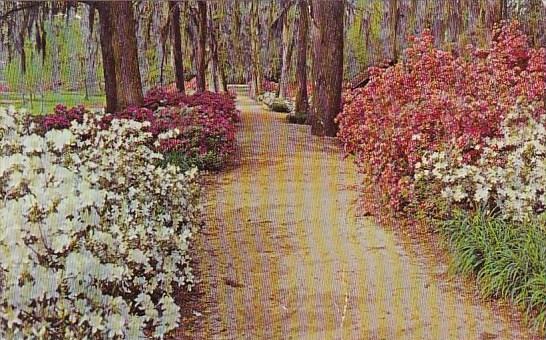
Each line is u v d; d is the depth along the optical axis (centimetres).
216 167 983
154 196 514
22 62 1408
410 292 498
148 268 371
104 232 320
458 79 692
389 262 568
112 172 475
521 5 1253
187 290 490
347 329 432
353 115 806
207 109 1229
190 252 570
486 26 972
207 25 2303
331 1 1412
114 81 1330
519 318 447
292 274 539
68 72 2059
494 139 612
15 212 263
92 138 547
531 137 595
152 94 1496
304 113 1894
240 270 545
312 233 660
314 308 468
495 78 677
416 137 650
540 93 648
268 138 1356
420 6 1455
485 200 569
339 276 535
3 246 247
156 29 2075
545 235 493
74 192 305
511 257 480
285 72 2650
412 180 679
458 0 1272
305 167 1022
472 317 451
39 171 310
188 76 2936
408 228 663
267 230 671
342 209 754
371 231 663
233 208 763
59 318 256
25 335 245
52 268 261
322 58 1440
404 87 718
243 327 433
